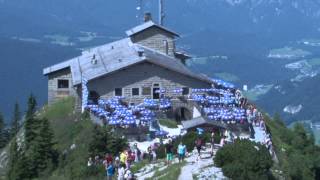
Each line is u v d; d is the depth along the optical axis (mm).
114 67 101625
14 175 86562
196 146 72938
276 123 114438
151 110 98375
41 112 119688
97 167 75188
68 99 118125
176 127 93812
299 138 104688
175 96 102000
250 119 95438
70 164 82938
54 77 121375
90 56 124625
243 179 62031
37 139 89312
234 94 108938
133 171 69875
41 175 85062
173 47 123625
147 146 84562
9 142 125750
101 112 94375
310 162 91000
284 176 71812
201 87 103688
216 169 65188
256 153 64750
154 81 101625
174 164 68875
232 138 79688
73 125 100000
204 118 87000
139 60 100812
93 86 100375
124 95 101062
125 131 88750
